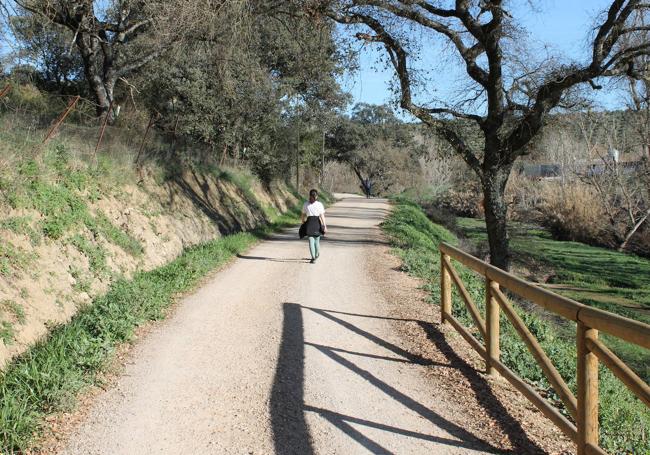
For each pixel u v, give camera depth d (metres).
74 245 10.12
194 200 18.80
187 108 25.84
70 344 6.67
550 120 18.67
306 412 5.40
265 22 20.55
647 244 37.09
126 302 8.38
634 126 31.77
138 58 20.58
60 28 23.95
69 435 4.89
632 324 3.61
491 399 5.78
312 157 46.44
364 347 7.39
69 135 13.25
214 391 5.86
